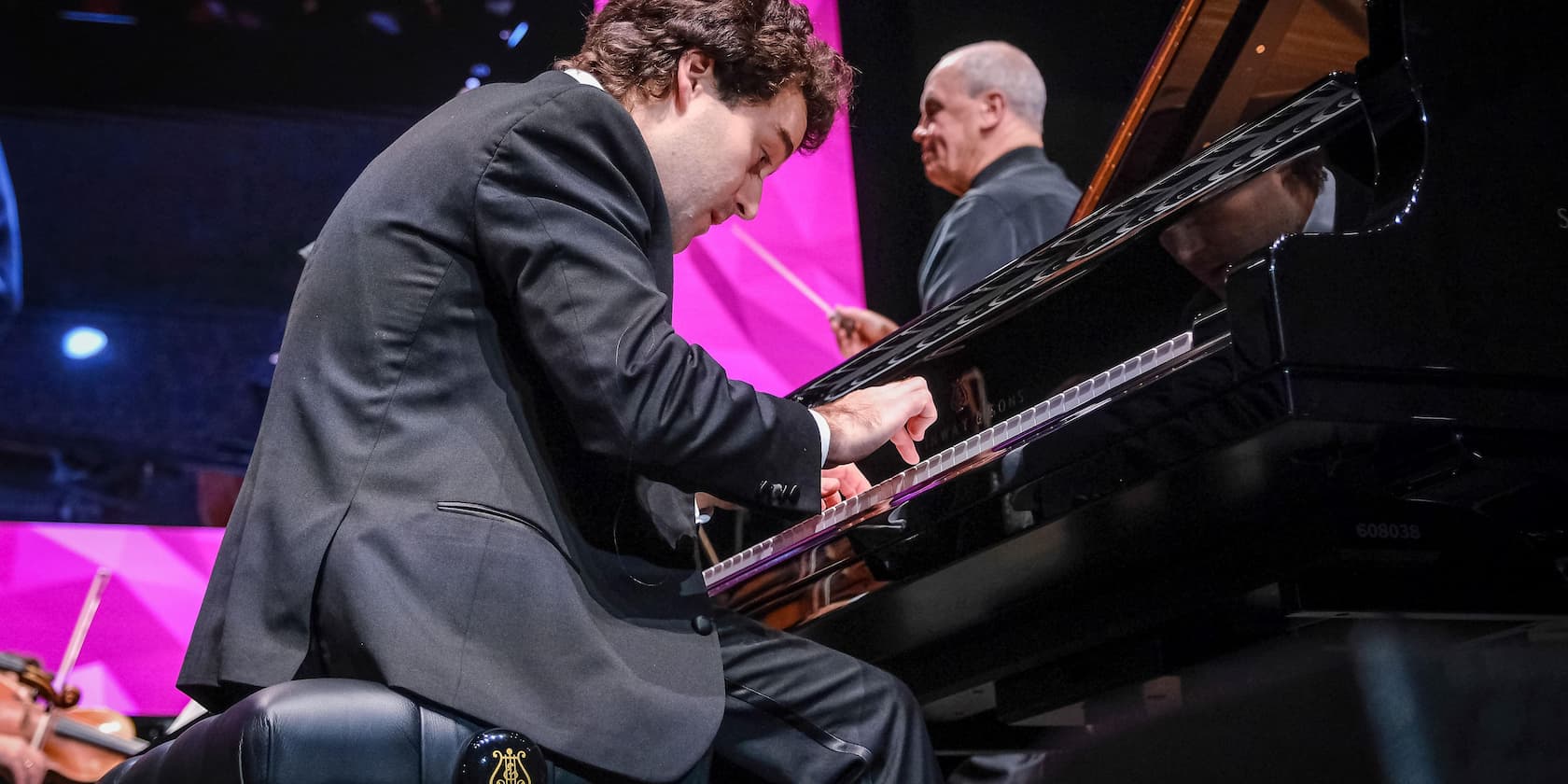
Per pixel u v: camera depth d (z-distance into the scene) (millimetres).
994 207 3584
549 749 1104
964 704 2113
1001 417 1645
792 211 4355
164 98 3949
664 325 1211
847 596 1717
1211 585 1689
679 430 1188
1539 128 1356
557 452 1247
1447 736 2098
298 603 1145
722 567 1772
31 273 3760
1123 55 4480
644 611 1245
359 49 4125
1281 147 1488
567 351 1173
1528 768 2094
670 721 1158
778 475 1262
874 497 1576
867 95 4457
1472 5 1361
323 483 1180
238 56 4027
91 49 3896
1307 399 1181
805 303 4301
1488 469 1267
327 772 1024
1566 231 1333
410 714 1070
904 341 1823
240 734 1025
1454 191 1296
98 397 3738
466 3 4199
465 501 1171
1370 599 1607
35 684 2414
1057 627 1874
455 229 1226
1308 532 1572
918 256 4414
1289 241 1205
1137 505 1459
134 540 3551
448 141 1253
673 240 1425
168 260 3895
